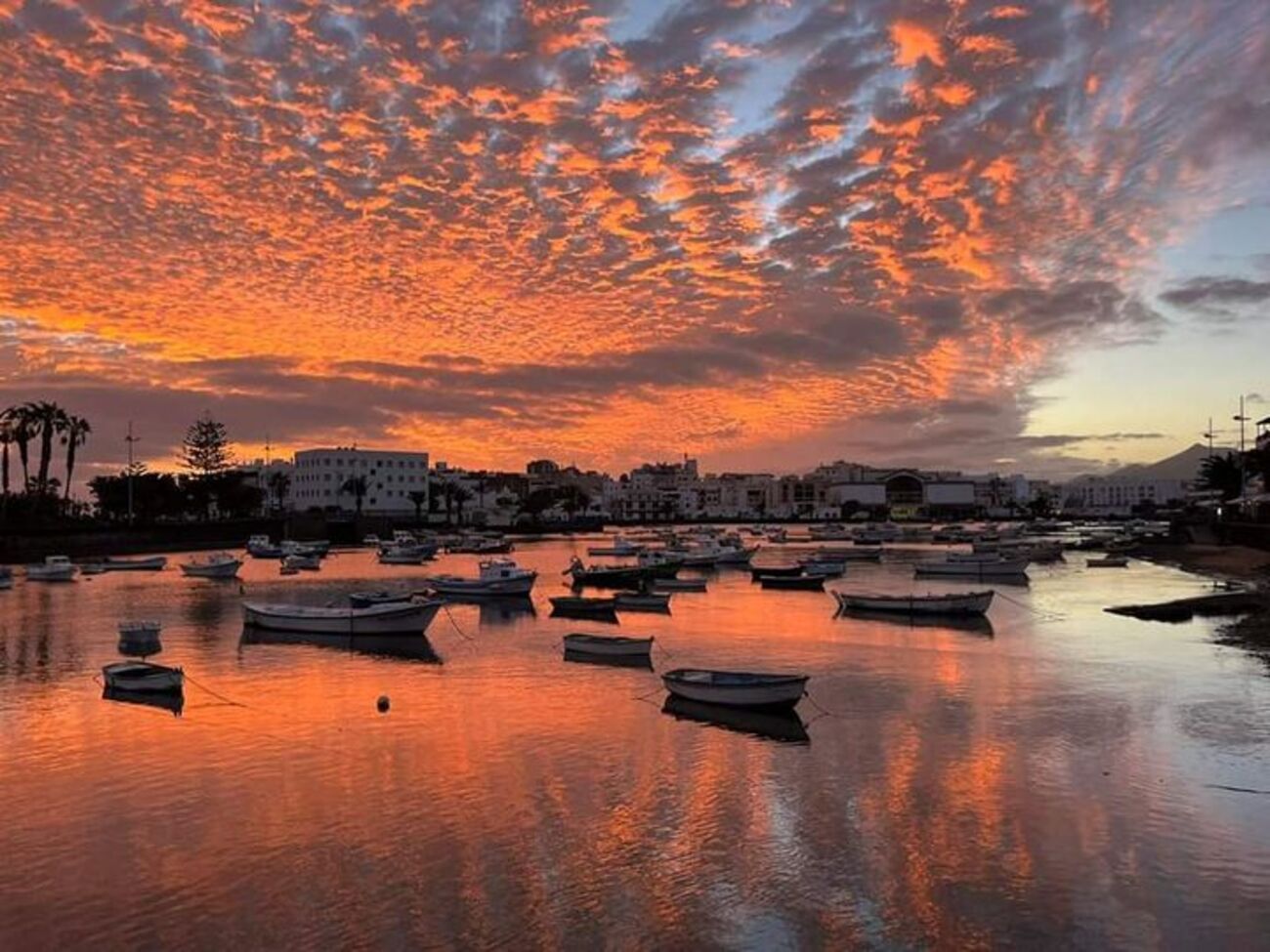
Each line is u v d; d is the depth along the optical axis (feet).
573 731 77.46
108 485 451.94
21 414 359.25
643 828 54.85
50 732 77.71
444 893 46.44
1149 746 71.72
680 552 320.09
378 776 65.05
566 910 44.62
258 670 107.45
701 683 86.58
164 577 254.88
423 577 257.75
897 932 42.34
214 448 544.21
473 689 95.50
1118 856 50.39
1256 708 84.53
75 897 46.47
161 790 62.54
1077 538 450.71
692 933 42.32
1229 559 269.85
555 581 242.17
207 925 43.57
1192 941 41.57
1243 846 51.78
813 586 223.92
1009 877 47.88
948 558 274.57
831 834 53.67
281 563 304.71
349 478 634.02
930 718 81.56
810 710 84.89
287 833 54.49
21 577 251.19
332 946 41.45
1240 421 403.54
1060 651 118.42
